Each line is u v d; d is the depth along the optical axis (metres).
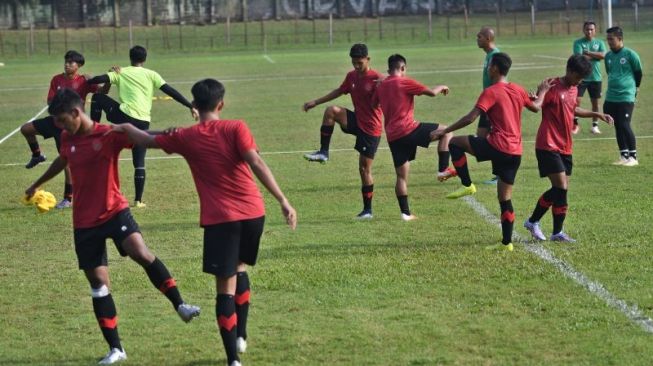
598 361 8.38
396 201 16.14
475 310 9.94
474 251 12.41
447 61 51.81
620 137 19.08
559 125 12.59
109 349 9.07
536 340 8.96
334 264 11.97
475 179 17.94
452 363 8.44
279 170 19.67
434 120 27.55
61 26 84.31
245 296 8.91
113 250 13.20
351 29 84.81
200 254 12.84
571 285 10.70
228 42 79.75
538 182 17.48
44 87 42.56
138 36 82.56
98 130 8.71
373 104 14.50
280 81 42.25
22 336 9.62
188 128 8.58
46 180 9.37
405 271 11.54
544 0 87.94
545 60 49.25
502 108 12.23
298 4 87.44
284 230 14.10
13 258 12.95
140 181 16.36
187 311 8.82
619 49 18.91
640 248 12.25
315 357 8.71
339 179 18.48
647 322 9.36
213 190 8.53
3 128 28.25
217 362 8.75
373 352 8.80
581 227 13.59
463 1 88.25
